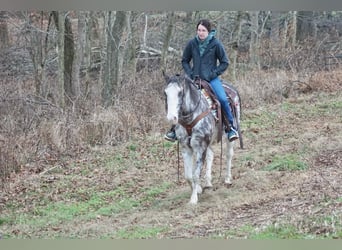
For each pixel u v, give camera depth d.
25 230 8.77
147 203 9.99
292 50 22.80
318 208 8.38
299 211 8.39
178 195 10.14
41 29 19.06
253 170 11.45
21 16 21.80
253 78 19.50
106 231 8.51
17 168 11.95
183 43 24.45
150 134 14.34
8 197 10.51
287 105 17.53
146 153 13.17
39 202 10.27
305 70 21.28
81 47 19.12
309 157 12.03
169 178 11.43
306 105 17.53
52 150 13.04
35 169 12.03
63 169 12.12
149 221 8.82
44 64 18.33
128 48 20.06
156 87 16.95
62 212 9.65
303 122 15.66
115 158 12.81
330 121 15.61
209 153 10.32
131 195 10.53
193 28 23.67
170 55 23.44
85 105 15.66
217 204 9.34
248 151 12.98
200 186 10.08
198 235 7.92
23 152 12.44
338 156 11.98
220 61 9.76
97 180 11.41
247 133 14.57
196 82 9.56
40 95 17.11
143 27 24.69
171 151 13.25
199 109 9.24
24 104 15.17
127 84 17.03
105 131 13.95
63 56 16.89
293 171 11.09
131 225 8.73
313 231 7.58
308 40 24.72
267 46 23.83
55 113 15.00
